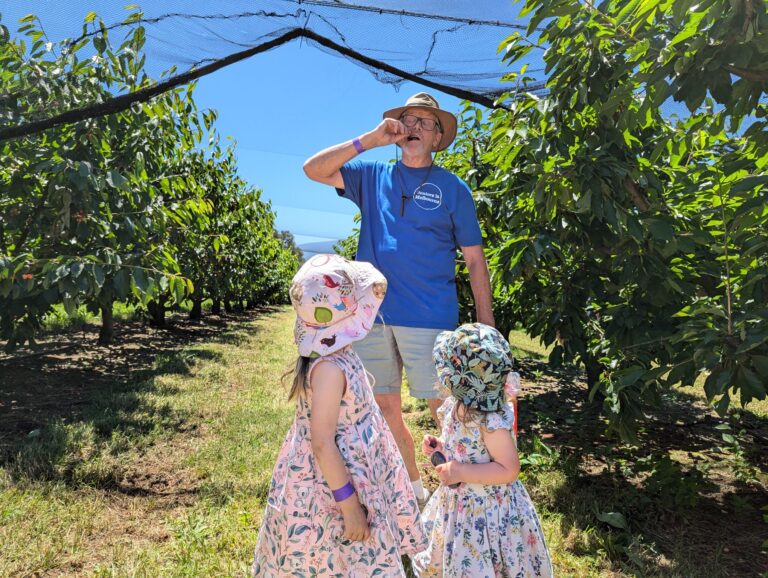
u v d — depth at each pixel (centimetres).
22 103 442
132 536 262
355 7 274
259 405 527
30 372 648
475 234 267
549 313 384
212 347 984
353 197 277
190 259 909
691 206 303
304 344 164
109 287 463
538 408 577
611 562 246
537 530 189
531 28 264
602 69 270
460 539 184
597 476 358
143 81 425
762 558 254
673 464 356
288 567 163
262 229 1758
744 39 181
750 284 247
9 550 239
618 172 266
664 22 245
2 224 462
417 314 257
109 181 390
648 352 317
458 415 185
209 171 1041
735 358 228
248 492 312
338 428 164
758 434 493
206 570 227
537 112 316
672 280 291
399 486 180
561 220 324
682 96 208
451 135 277
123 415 455
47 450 359
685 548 262
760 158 232
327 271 163
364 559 161
